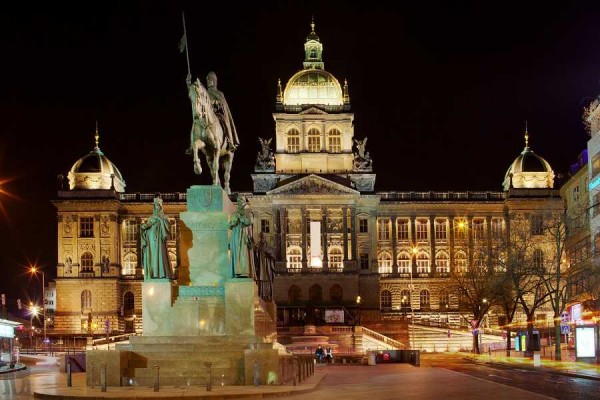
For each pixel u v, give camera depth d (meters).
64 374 61.31
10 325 72.94
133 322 167.38
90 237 166.25
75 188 168.38
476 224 172.62
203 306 43.84
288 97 175.00
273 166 168.88
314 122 171.12
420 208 172.00
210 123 47.19
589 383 52.06
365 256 167.38
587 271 91.94
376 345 133.50
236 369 40.72
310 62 181.88
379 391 42.56
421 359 102.56
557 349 86.75
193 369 40.66
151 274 44.16
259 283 52.31
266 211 165.12
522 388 47.44
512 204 168.12
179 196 171.12
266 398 36.53
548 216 116.62
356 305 160.25
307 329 134.25
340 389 43.91
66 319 164.25
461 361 95.12
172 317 43.72
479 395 40.28
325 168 169.75
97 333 156.38
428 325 147.00
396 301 170.25
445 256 171.62
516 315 161.88
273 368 40.44
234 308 43.69
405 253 172.00
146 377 40.50
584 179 128.25
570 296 93.12
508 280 109.81
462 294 152.12
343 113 171.12
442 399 37.81
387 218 172.50
